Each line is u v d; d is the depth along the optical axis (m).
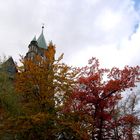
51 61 22.05
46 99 21.00
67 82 21.53
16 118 20.06
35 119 19.64
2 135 20.53
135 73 21.61
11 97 20.91
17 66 22.33
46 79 21.45
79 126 20.56
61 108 21.11
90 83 21.52
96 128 21.48
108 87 21.27
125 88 21.52
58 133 21.28
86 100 21.33
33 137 20.84
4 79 21.50
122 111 24.47
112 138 21.80
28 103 21.25
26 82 21.56
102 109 21.44
